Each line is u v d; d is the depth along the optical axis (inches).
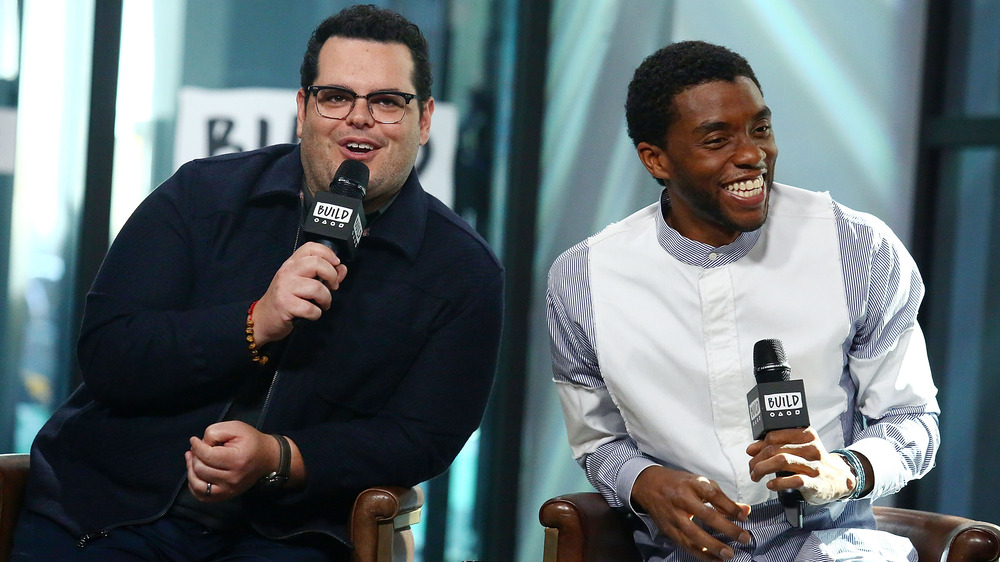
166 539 150.0
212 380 150.6
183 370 149.3
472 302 163.3
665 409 155.0
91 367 153.7
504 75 286.0
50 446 157.2
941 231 290.2
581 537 152.8
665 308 157.3
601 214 283.9
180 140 266.5
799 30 282.0
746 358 153.0
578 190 284.0
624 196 283.3
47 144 260.2
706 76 145.9
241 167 166.7
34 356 261.7
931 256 291.0
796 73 281.9
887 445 145.7
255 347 147.8
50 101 259.9
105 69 255.9
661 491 143.4
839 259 154.3
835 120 284.8
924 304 290.0
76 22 261.0
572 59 284.2
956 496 285.3
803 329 152.6
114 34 256.2
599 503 159.2
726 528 136.9
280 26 272.2
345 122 154.9
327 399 157.4
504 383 281.9
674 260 157.2
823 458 134.0
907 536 153.0
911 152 290.0
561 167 284.5
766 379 138.1
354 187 148.4
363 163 153.3
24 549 148.8
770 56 280.4
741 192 145.6
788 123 282.4
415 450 157.2
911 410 152.6
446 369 161.5
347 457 152.1
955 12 288.5
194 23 266.8
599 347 158.4
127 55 261.7
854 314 152.5
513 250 282.5
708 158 144.9
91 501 151.2
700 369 153.9
